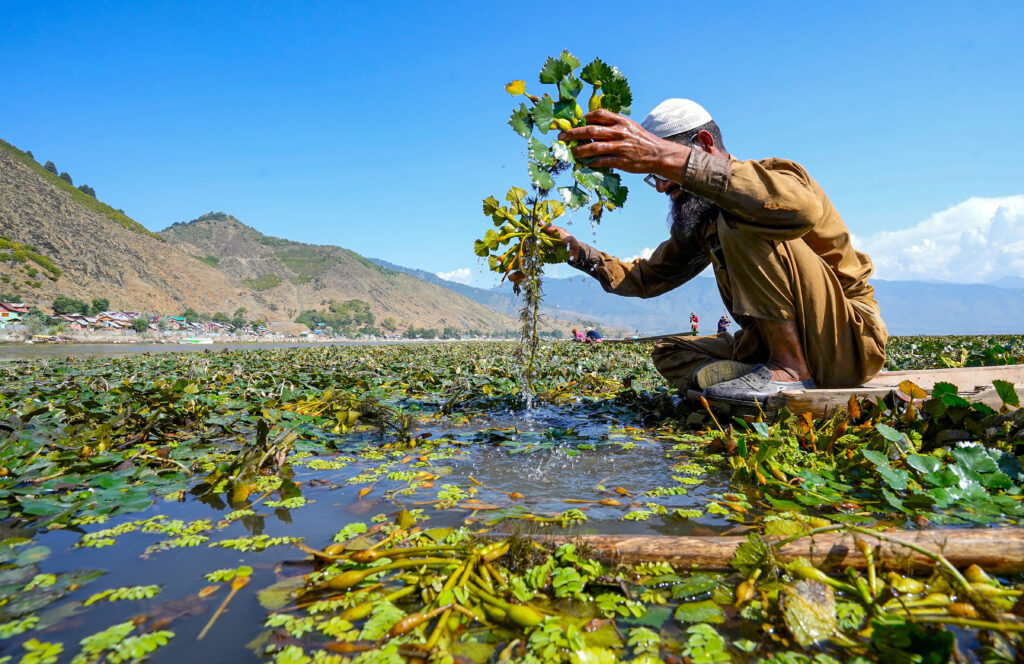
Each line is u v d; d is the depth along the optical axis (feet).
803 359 10.47
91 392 17.25
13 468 7.80
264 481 7.93
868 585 4.11
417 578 4.61
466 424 13.03
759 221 9.08
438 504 6.79
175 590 4.51
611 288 13.47
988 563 4.38
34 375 27.17
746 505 6.54
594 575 4.51
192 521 6.29
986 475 6.68
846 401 9.69
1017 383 10.46
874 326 10.07
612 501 6.81
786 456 8.18
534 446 9.92
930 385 10.46
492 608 4.02
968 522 5.82
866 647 3.55
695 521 6.05
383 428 12.11
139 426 11.40
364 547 5.31
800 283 9.98
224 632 3.86
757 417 10.30
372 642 3.69
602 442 10.69
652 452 9.77
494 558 4.70
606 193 8.52
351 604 4.23
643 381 21.74
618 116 8.27
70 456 8.77
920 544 4.46
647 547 4.83
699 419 11.45
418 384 21.31
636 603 4.20
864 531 4.34
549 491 7.39
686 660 3.47
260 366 32.86
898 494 6.81
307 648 3.65
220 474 7.89
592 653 3.46
